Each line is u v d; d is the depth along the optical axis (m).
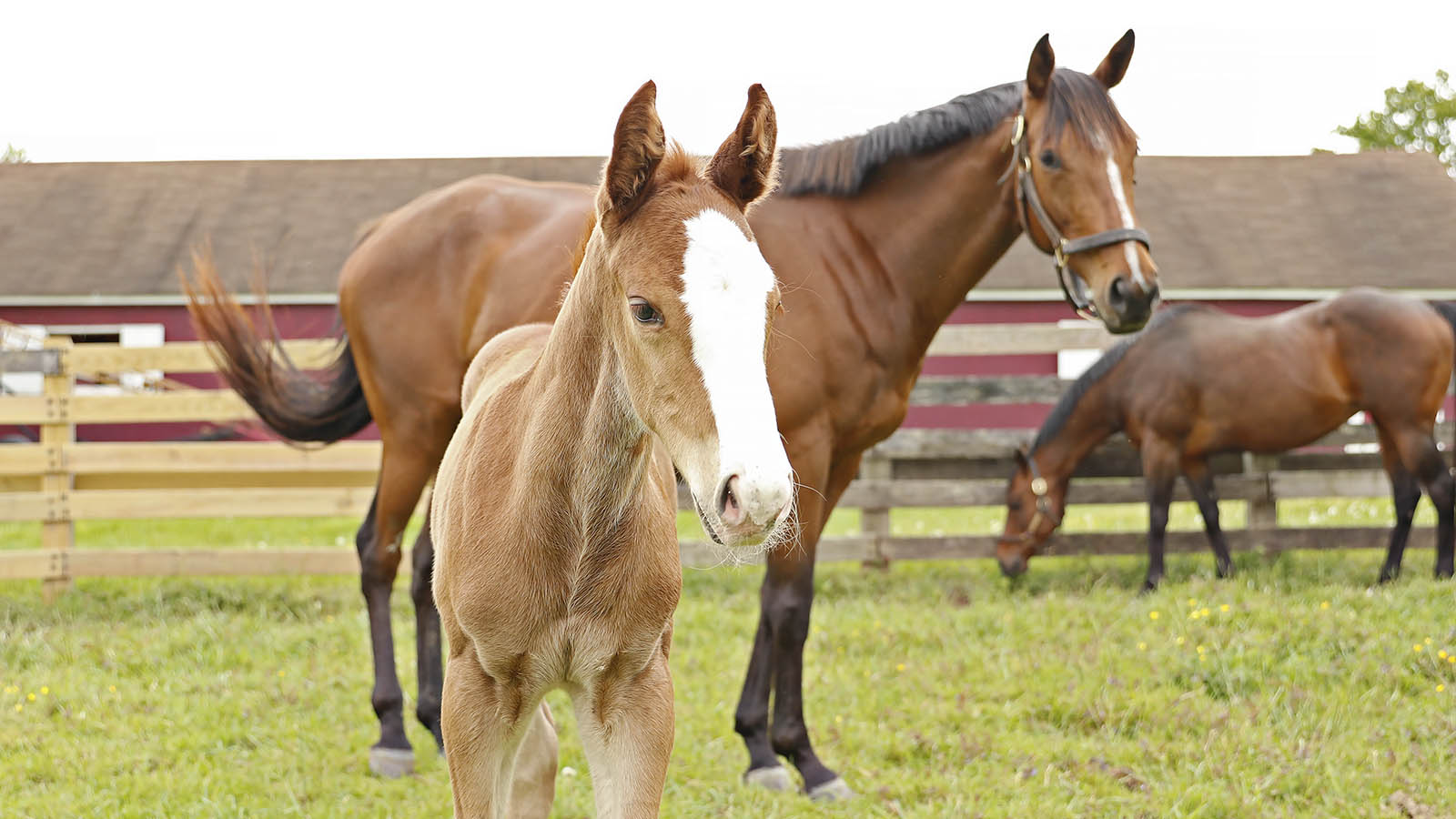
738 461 1.63
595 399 2.09
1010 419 13.11
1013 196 3.59
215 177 15.56
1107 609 5.43
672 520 2.42
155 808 3.20
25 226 14.32
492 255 3.89
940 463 7.29
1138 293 3.37
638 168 1.88
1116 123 3.47
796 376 3.46
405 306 3.99
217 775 3.48
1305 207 14.93
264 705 4.25
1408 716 3.75
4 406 6.48
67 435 6.62
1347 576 6.37
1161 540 6.50
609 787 2.28
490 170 15.55
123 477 7.29
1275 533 7.04
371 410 4.13
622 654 2.22
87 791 3.29
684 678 4.63
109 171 15.70
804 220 3.63
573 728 4.06
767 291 1.79
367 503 6.63
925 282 3.63
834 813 3.25
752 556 2.03
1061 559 7.58
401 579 6.86
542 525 2.12
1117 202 3.42
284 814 3.22
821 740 3.86
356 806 3.31
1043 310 13.11
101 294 12.95
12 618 5.89
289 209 14.70
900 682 4.41
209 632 5.31
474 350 3.89
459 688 2.23
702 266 1.77
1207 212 14.79
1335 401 6.45
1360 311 6.34
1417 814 3.02
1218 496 7.16
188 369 6.65
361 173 15.60
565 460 2.11
